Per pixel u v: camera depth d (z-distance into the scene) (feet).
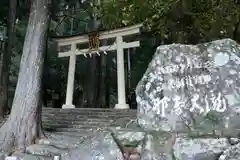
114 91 49.32
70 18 48.39
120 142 15.02
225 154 12.01
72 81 33.42
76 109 28.86
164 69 15.38
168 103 14.73
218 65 14.37
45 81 45.60
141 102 15.66
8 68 30.19
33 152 18.02
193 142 12.78
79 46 37.35
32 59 20.62
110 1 34.37
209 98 14.02
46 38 21.47
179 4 29.63
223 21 28.84
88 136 17.70
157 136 14.11
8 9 33.76
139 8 31.68
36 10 21.31
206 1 29.76
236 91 13.64
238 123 13.19
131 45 30.30
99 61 46.01
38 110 20.29
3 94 28.96
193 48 15.42
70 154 16.22
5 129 19.69
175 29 32.01
